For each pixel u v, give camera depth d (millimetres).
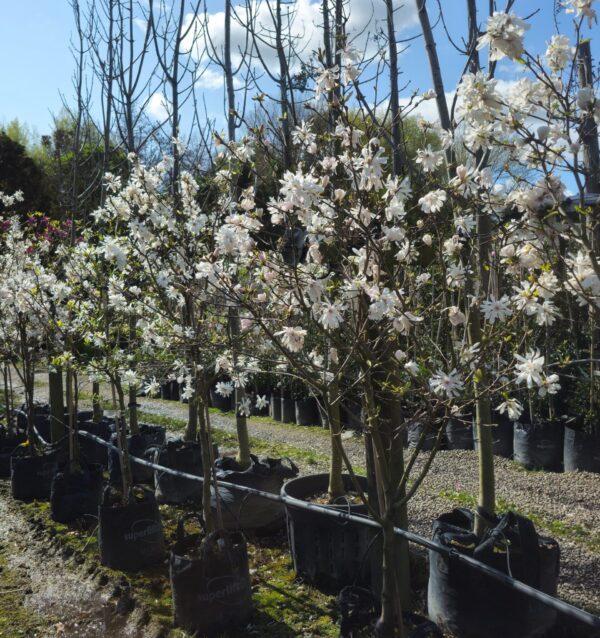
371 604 3045
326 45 3826
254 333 3422
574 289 2162
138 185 3523
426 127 2789
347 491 4277
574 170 2072
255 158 3730
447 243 2715
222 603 3379
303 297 2668
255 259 2508
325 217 2514
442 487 5684
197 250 3598
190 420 5887
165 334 3803
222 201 3762
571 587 3645
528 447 6340
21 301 5027
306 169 3336
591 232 2215
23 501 5781
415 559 3990
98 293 4266
